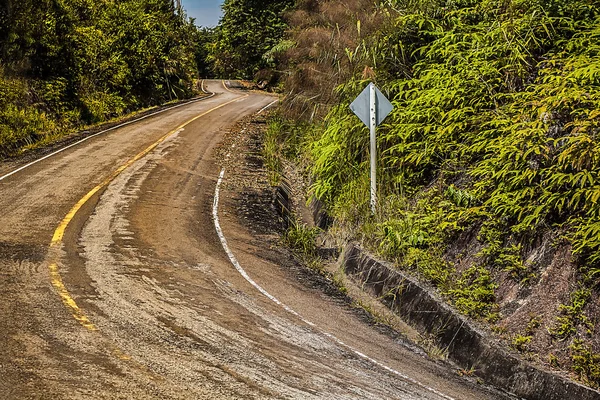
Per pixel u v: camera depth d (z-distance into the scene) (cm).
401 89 1171
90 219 1082
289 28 2227
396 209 1015
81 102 2444
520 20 987
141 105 3152
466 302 731
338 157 1273
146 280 779
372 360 618
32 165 1574
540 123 791
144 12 3794
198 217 1178
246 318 684
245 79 5928
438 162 1052
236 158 1820
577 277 664
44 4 2302
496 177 852
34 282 727
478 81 1001
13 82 2033
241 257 961
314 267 994
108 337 570
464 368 660
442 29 1182
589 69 788
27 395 438
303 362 573
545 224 743
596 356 591
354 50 1414
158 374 498
